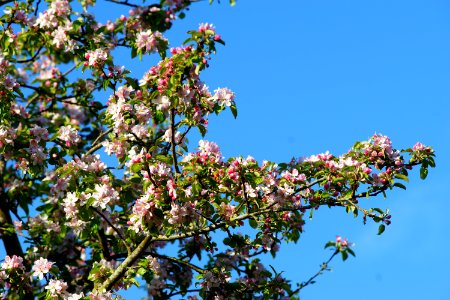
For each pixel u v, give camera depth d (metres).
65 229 8.83
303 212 8.34
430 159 7.46
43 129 8.42
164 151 8.15
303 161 8.23
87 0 11.20
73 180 7.98
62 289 7.91
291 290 9.21
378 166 7.46
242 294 8.75
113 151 7.96
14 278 8.08
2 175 10.85
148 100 7.89
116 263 8.72
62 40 9.73
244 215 7.73
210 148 7.45
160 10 10.19
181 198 7.12
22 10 10.14
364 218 7.30
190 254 9.72
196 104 7.47
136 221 7.37
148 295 9.42
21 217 10.15
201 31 7.39
